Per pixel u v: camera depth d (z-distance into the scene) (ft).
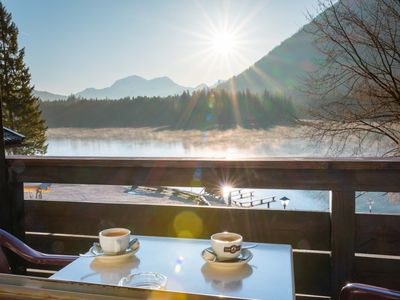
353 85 28.91
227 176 6.99
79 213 7.80
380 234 6.49
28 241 8.00
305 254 6.83
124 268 4.20
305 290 6.84
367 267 6.52
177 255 4.57
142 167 7.31
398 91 27.78
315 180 6.64
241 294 3.58
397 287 6.45
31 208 8.00
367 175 6.43
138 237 5.23
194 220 7.29
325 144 30.48
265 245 4.91
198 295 1.85
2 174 7.72
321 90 30.07
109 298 1.86
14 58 96.02
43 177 7.74
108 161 7.37
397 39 26.91
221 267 4.16
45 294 1.91
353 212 6.50
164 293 1.86
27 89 98.73
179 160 7.07
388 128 28.71
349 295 4.17
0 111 7.66
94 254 4.50
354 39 28.04
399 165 6.23
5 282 2.00
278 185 6.80
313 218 6.82
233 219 7.14
